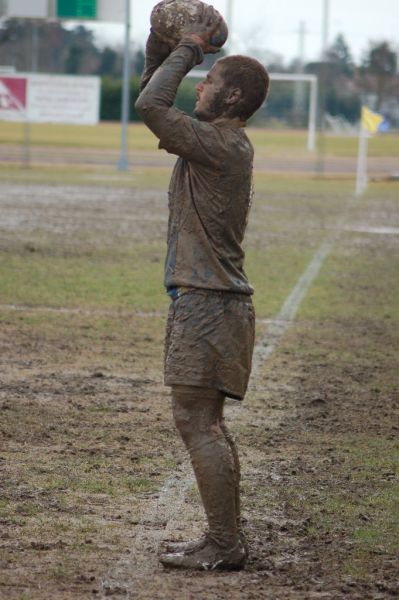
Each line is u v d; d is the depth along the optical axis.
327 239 65.62
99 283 44.44
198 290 15.00
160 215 73.94
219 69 15.29
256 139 188.88
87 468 20.50
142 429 23.50
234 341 15.13
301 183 113.38
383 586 14.92
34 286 42.94
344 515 18.30
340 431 24.19
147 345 32.94
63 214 71.81
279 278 48.78
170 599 14.16
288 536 17.17
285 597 14.41
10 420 23.69
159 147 15.02
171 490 19.36
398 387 28.88
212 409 15.26
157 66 15.70
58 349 31.72
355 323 38.59
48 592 14.30
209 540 15.48
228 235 15.16
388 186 114.06
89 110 119.00
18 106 117.94
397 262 56.28
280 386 28.38
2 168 111.69
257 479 20.27
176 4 15.21
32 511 17.89
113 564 15.55
